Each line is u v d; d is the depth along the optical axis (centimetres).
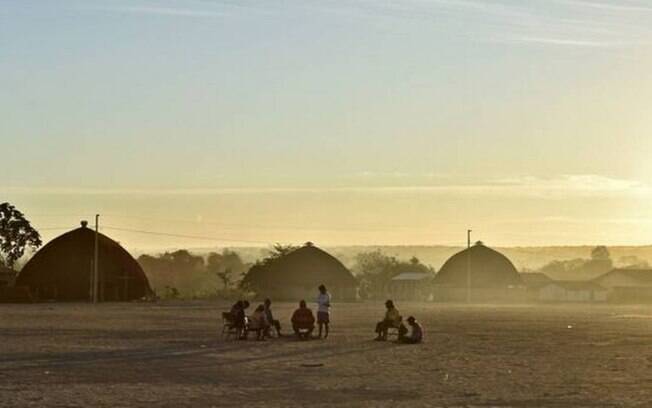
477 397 2544
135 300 12400
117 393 2598
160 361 3566
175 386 2767
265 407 2344
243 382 2883
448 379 2997
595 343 4706
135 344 4419
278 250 14562
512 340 4922
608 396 2572
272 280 13988
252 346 4338
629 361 3653
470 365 3478
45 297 12194
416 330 4656
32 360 3572
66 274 12225
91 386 2753
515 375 3127
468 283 15612
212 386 2773
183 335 5103
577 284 15912
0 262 13588
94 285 11594
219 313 8112
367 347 4331
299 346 4353
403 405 2384
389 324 4744
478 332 5716
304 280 13938
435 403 2422
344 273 14338
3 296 11438
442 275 16138
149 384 2816
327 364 3488
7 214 13550
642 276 16738
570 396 2569
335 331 5584
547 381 2945
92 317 7269
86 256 12269
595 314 9194
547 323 6994
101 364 3428
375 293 17025
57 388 2697
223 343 4519
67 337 4897
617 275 16775
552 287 15938
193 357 3744
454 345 4525
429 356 3862
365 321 6981
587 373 3197
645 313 9512
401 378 3020
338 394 2603
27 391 2628
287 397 2534
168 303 11369
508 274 15912
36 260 12375
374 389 2722
